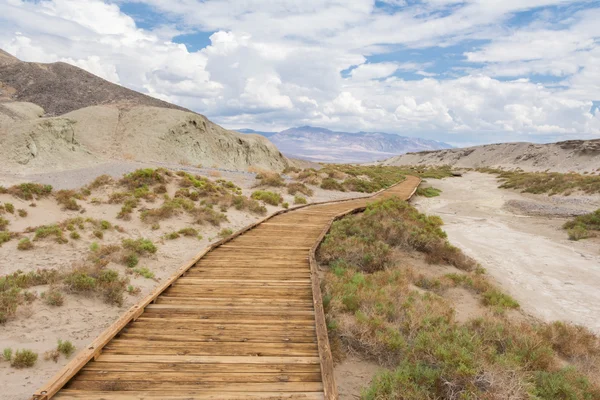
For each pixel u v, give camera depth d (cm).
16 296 684
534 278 1145
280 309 670
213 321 610
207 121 5588
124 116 4844
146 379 428
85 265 864
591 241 1617
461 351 519
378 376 507
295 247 1164
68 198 1516
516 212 2511
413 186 3741
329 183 3097
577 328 755
